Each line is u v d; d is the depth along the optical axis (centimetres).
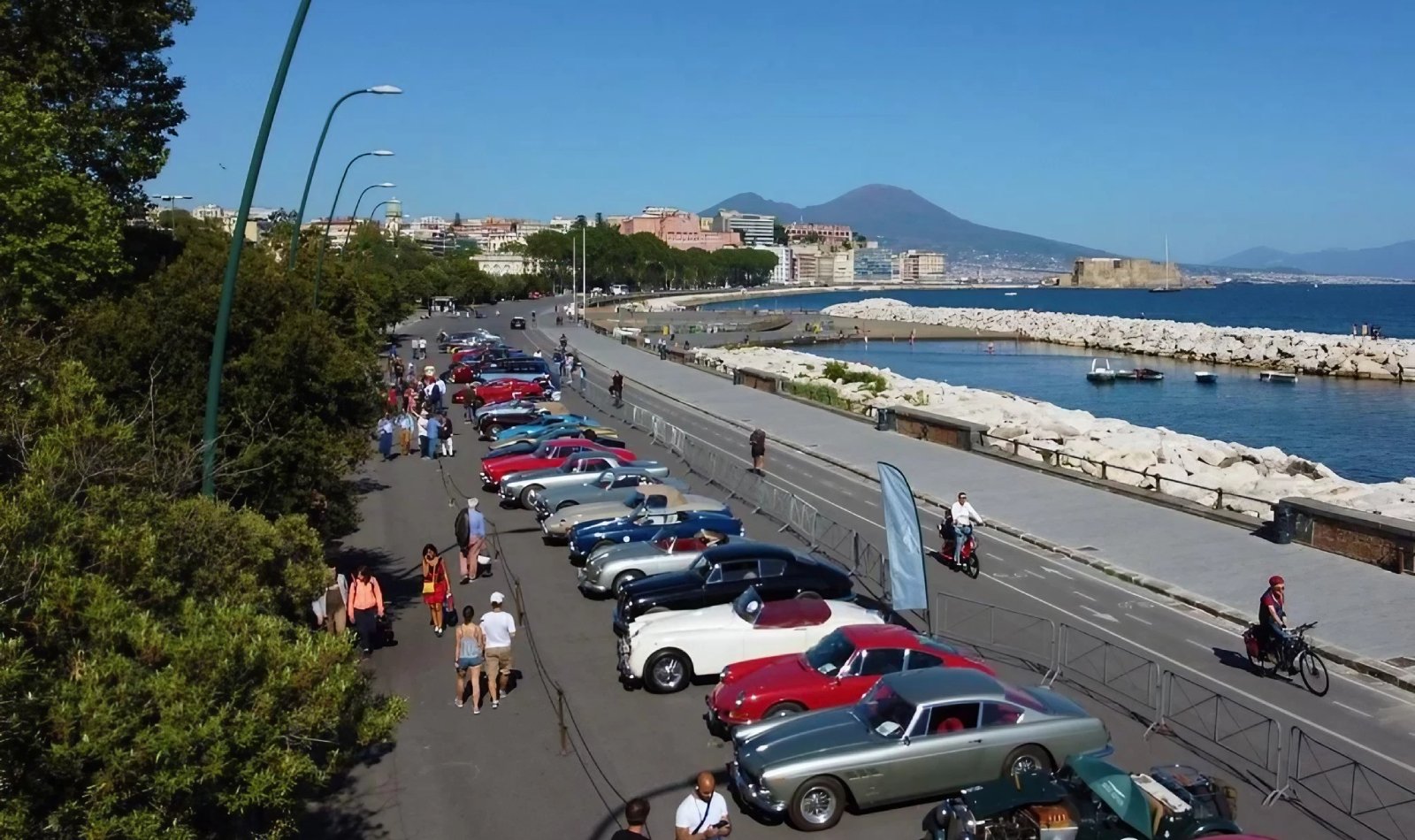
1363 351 10156
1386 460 5928
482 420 4556
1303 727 1570
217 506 1255
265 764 852
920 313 19188
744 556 1966
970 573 2441
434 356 8019
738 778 1305
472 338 8856
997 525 2939
